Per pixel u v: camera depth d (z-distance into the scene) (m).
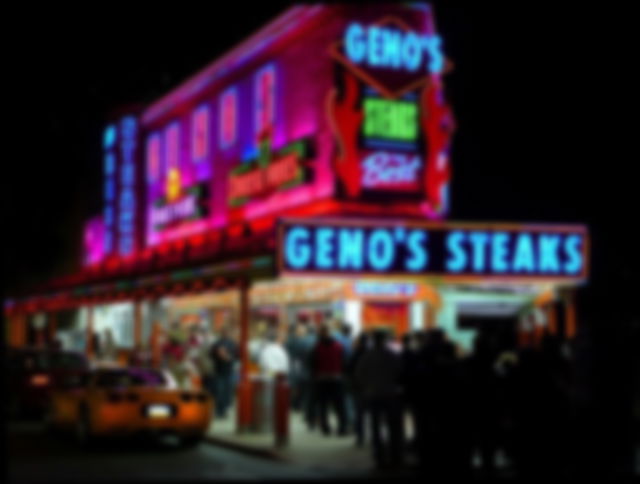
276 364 18.92
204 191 32.41
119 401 14.38
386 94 25.06
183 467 12.80
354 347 16.70
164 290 23.67
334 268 19.05
